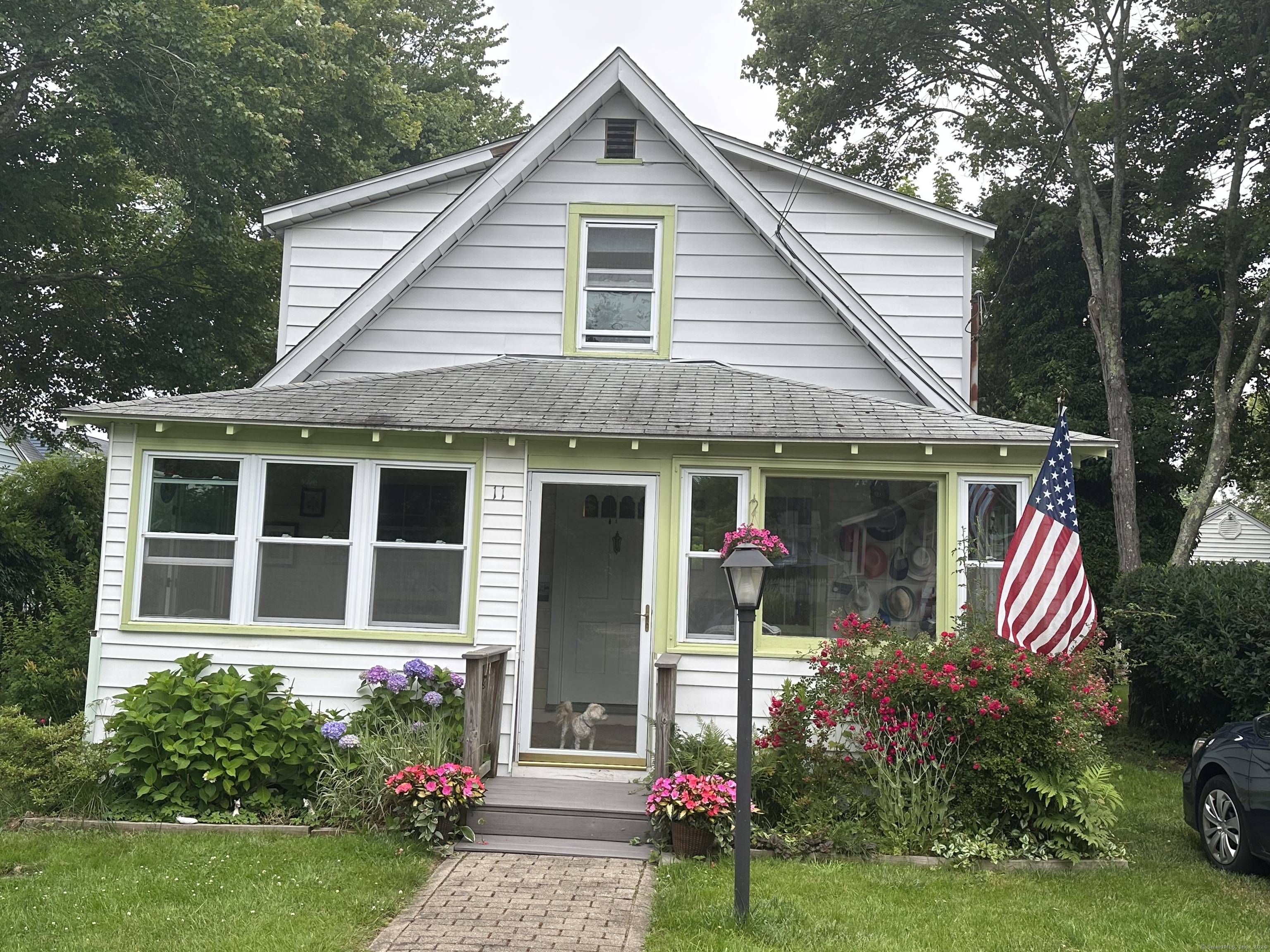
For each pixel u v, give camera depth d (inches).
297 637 349.7
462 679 340.5
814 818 299.3
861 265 494.6
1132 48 765.3
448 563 354.3
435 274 445.7
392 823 297.3
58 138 644.1
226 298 811.4
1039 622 300.7
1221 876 281.7
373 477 355.9
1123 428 690.8
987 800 294.8
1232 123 760.3
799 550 352.8
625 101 446.6
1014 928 235.1
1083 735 297.3
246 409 354.3
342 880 256.2
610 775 344.8
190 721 310.3
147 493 354.0
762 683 346.0
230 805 311.4
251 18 767.1
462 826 296.8
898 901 252.7
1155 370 778.2
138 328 803.4
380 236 505.4
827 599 350.3
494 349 442.0
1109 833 316.5
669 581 351.6
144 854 274.5
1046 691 299.9
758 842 291.0
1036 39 791.7
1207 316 743.7
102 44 617.3
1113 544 748.0
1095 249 733.9
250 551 353.1
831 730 327.0
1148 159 770.8
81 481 673.0
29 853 275.1
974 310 519.8
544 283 443.8
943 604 344.2
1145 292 777.6
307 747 317.4
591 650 416.8
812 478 354.6
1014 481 345.1
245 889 249.4
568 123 438.9
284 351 500.4
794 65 912.3
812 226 498.6
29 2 629.9
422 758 305.4
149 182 844.0
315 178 844.0
